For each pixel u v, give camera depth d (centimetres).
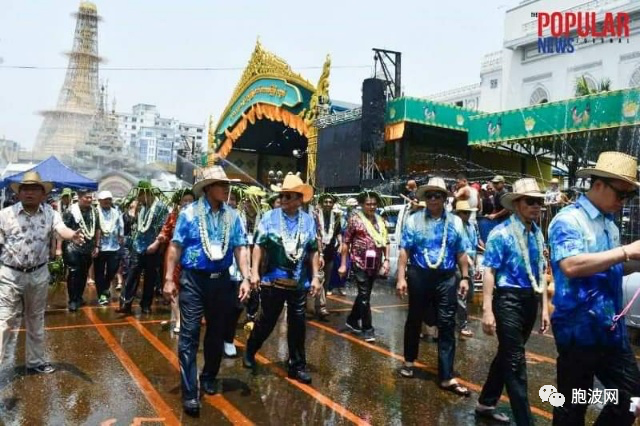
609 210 309
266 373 557
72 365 566
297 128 2658
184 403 444
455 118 2108
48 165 1677
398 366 592
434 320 547
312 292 541
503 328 401
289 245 523
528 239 409
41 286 518
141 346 646
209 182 465
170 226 749
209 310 474
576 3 3130
